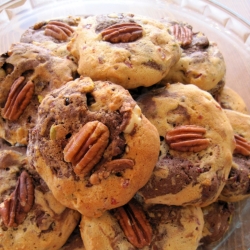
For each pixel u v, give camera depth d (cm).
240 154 42
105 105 37
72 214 40
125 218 39
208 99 41
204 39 46
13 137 41
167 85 42
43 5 55
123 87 40
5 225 39
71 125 37
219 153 39
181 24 48
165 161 39
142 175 37
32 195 39
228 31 52
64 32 45
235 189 41
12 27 53
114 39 41
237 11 57
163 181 38
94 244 38
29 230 39
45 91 41
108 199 37
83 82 38
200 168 39
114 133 37
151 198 39
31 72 41
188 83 44
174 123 40
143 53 40
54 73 41
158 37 42
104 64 40
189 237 39
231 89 49
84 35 41
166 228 40
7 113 41
